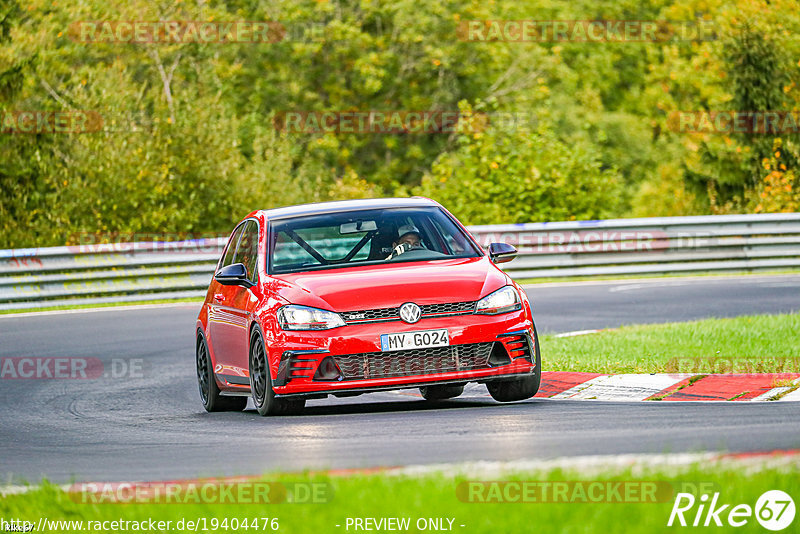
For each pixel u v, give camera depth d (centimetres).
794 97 12775
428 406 3509
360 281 3247
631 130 18900
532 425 2862
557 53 17225
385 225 3581
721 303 6462
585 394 3606
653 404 3247
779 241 8631
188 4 13875
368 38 15925
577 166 11425
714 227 8600
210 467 2555
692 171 12756
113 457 2834
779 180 11400
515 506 1878
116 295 7762
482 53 16112
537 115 15925
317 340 3139
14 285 7481
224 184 11588
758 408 3041
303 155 15588
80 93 11444
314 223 3597
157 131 11444
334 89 16075
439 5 15962
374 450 2608
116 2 13388
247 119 14800
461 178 11381
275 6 15838
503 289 3266
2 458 2953
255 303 3362
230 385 3628
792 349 4253
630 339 4741
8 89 11506
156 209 11138
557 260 8450
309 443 2791
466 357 3170
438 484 2038
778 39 12812
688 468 2105
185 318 6719
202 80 12550
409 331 3134
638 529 1739
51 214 10994
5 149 11106
